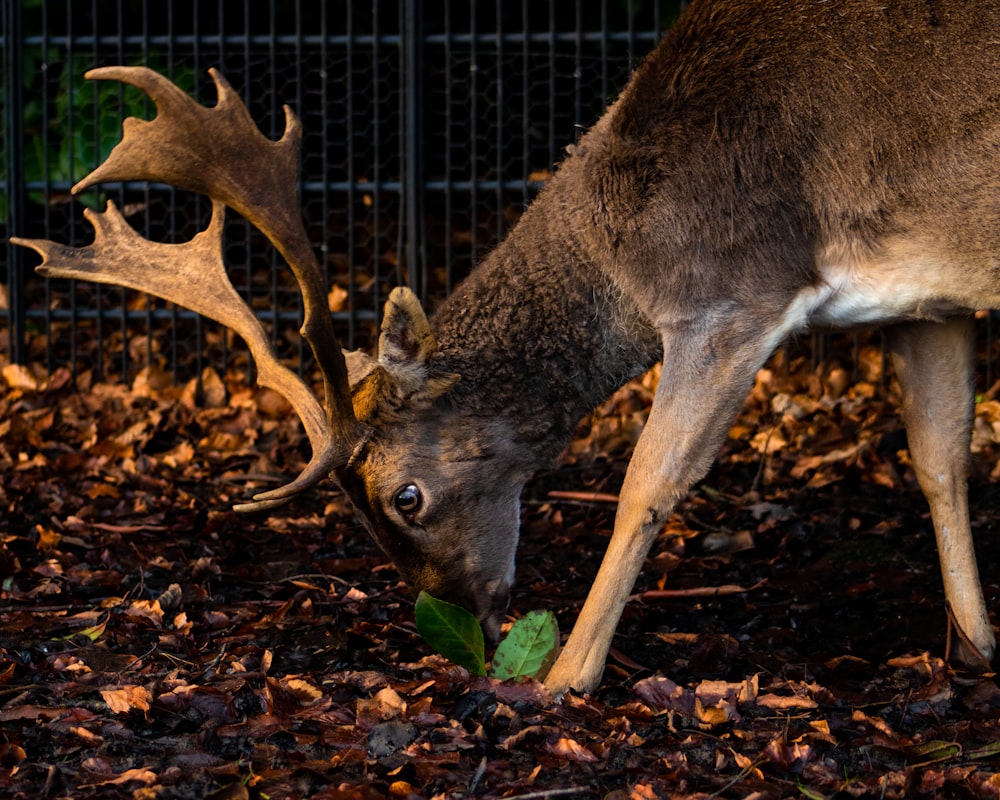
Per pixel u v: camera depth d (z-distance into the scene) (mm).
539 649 6078
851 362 12609
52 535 8562
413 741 5434
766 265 6113
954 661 6629
